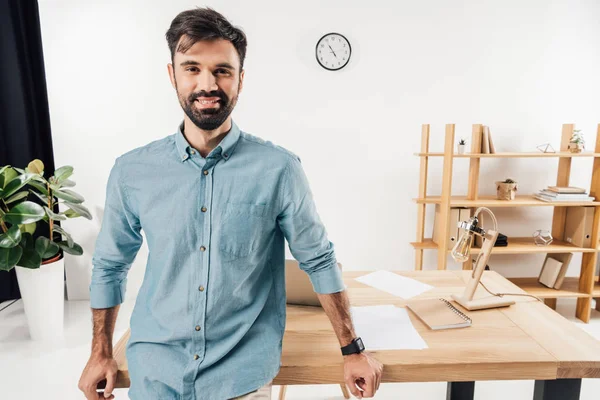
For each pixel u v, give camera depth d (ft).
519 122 10.38
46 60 9.56
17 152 10.12
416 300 4.71
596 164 9.25
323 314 4.50
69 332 8.82
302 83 10.07
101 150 10.01
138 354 3.21
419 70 10.12
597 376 3.52
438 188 10.61
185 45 2.86
